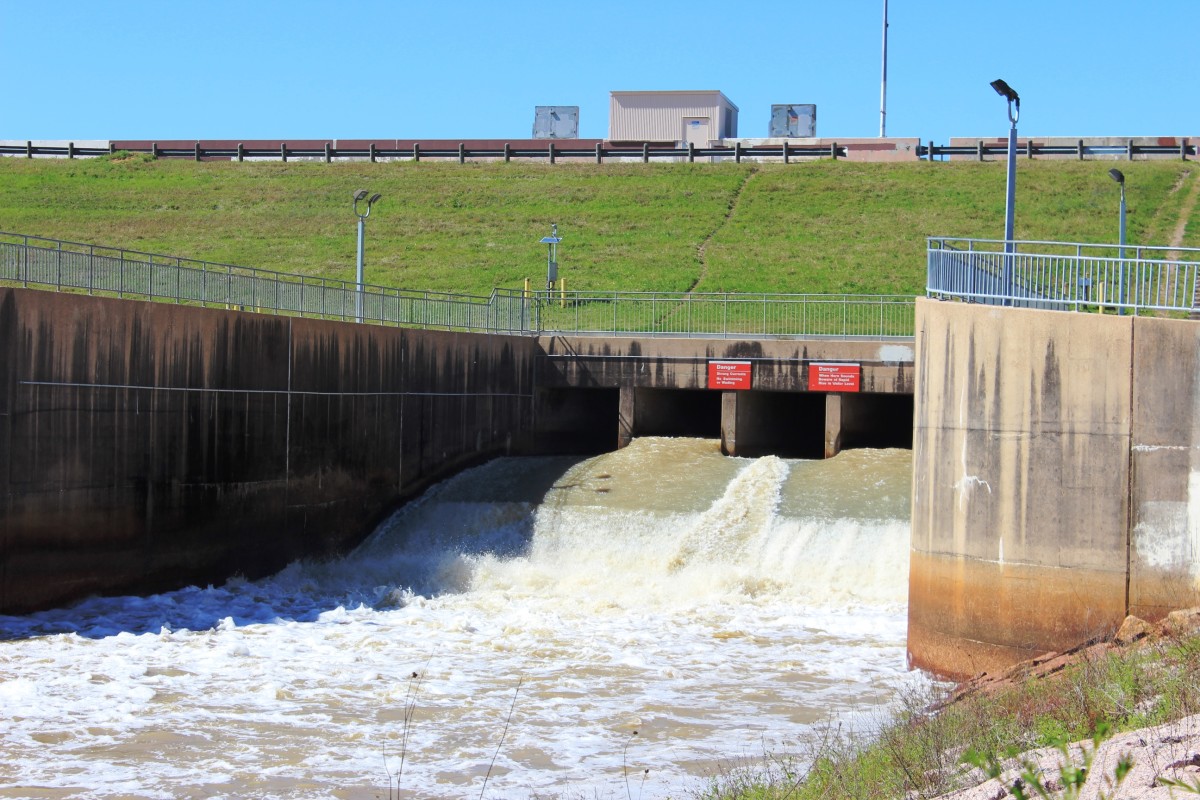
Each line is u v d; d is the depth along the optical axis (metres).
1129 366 20.41
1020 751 13.12
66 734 19.39
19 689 21.78
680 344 43.88
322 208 75.62
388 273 63.12
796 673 24.14
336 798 16.78
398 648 26.02
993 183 75.19
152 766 17.98
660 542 34.91
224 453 32.09
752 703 21.92
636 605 31.22
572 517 36.53
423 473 39.88
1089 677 16.11
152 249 67.62
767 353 42.97
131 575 29.62
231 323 32.22
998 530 21.53
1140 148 82.00
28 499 27.02
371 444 37.50
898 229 68.38
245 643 26.12
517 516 37.06
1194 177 75.50
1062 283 24.66
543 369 45.22
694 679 23.66
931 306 22.78
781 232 68.94
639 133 94.00
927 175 77.50
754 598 31.64
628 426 44.53
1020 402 21.33
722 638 27.36
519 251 66.81
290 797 16.80
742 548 34.06
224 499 32.16
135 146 90.06
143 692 21.91
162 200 77.50
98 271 29.81
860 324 49.75
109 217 74.12
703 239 68.44
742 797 14.97
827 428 42.31
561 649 26.11
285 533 34.19
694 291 59.19
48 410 27.38
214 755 18.56
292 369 34.25
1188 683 14.27
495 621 29.03
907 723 17.27
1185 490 20.08
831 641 27.05
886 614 29.95
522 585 33.41
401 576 34.31
